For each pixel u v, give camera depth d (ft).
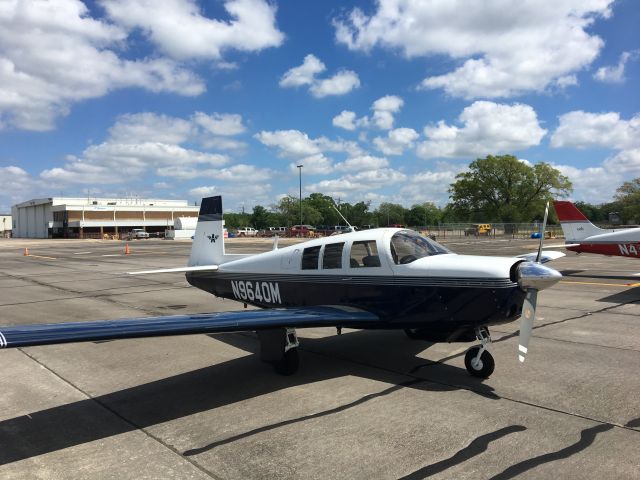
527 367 17.28
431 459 10.52
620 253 46.24
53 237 280.92
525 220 209.15
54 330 11.47
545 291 36.09
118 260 78.89
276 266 20.85
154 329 12.60
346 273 18.11
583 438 11.44
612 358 18.29
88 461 10.82
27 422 13.16
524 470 9.96
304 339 22.21
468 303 15.33
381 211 372.38
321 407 13.78
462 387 15.28
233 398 14.73
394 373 16.88
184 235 217.77
